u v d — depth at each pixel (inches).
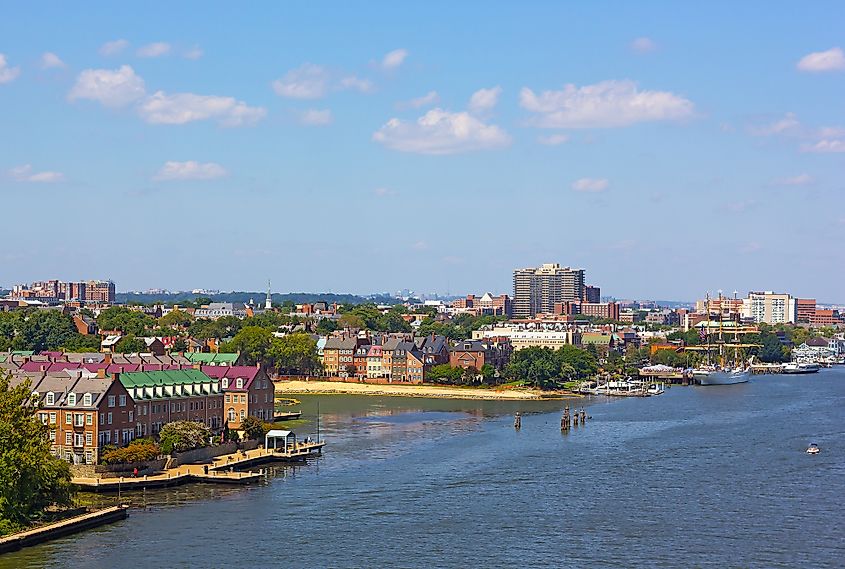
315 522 5949.8
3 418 5836.6
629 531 5772.6
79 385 7372.1
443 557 5251.0
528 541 5561.0
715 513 6215.6
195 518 6028.5
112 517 5959.6
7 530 5457.7
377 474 7495.1
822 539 5620.1
